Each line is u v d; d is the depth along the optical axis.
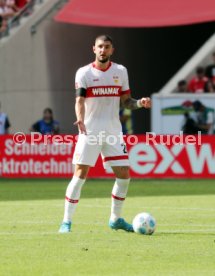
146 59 98.31
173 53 100.25
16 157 73.94
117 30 96.31
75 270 27.86
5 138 74.19
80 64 94.50
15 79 94.50
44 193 59.88
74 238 34.94
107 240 34.41
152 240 34.47
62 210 47.31
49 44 93.62
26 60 94.00
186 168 70.50
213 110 75.38
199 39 102.00
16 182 70.38
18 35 94.12
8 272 27.45
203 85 80.56
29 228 38.53
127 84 37.12
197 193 58.97
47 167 73.31
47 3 93.88
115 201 37.06
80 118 36.06
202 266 28.70
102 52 36.06
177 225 39.84
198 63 83.19
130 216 44.56
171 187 63.94
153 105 77.12
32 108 93.88
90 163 36.62
